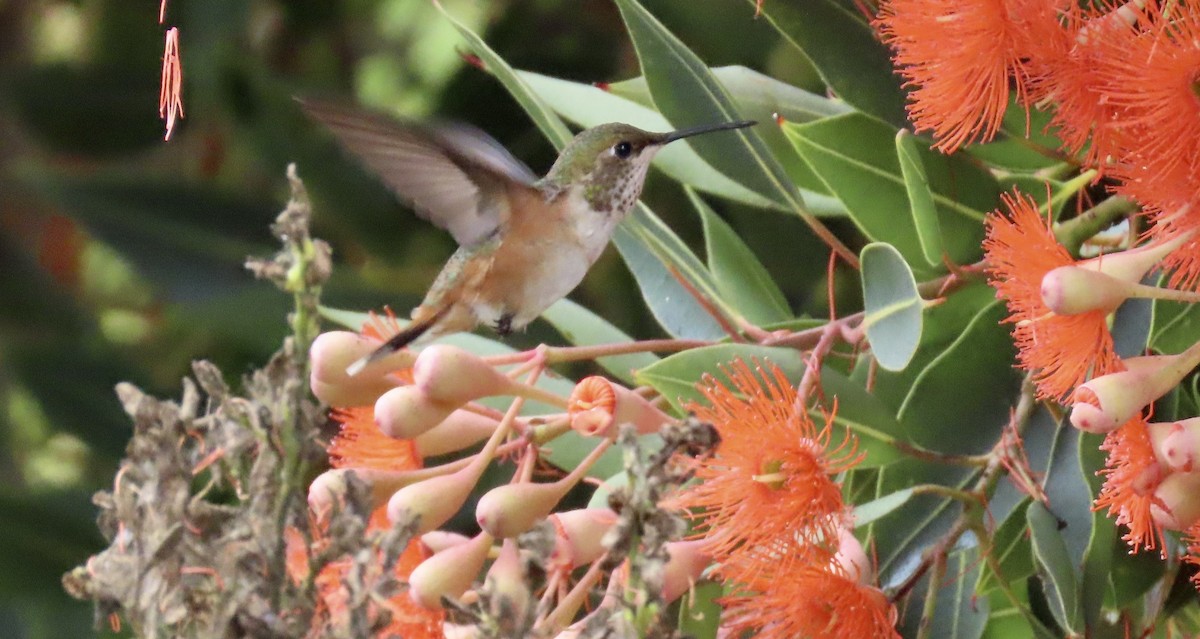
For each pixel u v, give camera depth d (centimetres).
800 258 486
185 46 560
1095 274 283
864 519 319
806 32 361
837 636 302
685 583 303
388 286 546
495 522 294
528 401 370
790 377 333
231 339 555
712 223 407
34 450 595
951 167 359
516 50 575
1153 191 292
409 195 362
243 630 233
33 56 648
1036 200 357
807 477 303
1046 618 375
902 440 334
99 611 245
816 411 327
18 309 597
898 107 358
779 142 398
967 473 348
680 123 376
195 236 548
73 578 250
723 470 304
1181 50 287
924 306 323
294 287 246
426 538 319
